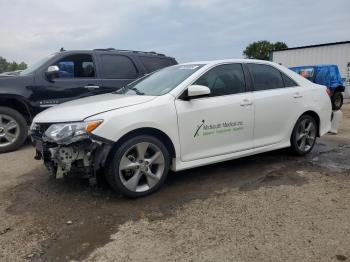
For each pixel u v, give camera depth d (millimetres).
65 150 3922
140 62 8312
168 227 3484
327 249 3029
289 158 5867
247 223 3529
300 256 2934
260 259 2904
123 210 3895
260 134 5230
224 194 4305
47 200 4211
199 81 4684
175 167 4426
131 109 4082
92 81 7578
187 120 4426
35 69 7152
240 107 4902
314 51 25734
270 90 5383
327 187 4488
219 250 3055
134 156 4176
